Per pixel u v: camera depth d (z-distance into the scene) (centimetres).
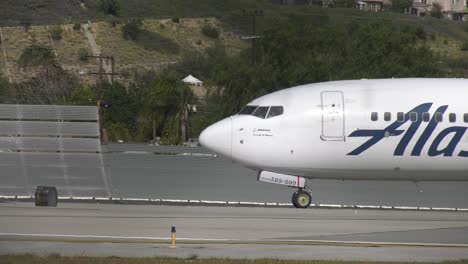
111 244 9956
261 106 14500
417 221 12775
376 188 19588
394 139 14338
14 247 9681
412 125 14350
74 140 15600
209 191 17988
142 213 12912
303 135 14288
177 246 9900
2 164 18812
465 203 16738
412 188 19788
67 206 13688
